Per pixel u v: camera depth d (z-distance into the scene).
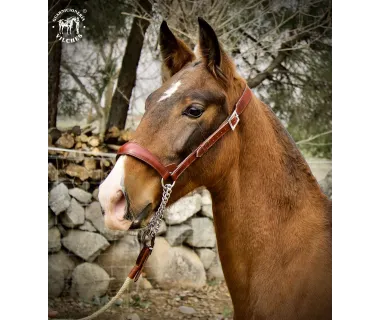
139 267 1.55
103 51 3.29
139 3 3.25
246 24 3.30
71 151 3.11
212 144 1.53
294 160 1.70
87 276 2.96
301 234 1.65
